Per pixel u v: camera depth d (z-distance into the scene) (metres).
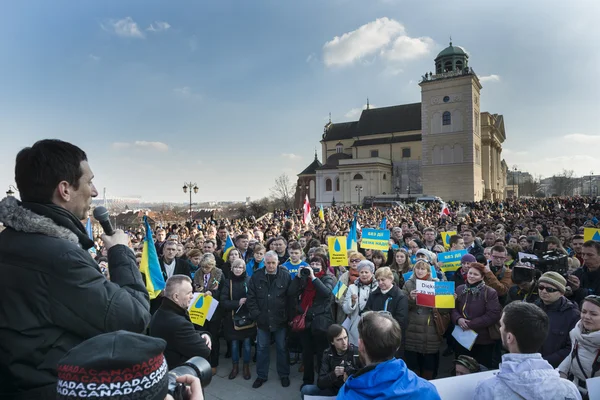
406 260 6.75
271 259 5.50
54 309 1.39
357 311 5.13
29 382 1.37
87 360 0.92
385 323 2.37
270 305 5.46
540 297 3.91
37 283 1.39
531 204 39.69
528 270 4.60
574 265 5.98
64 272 1.40
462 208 36.38
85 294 1.41
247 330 5.82
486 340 4.80
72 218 1.58
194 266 6.86
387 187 66.31
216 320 6.11
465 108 58.25
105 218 1.90
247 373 5.80
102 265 6.62
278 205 81.69
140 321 1.55
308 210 17.94
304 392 4.07
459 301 4.98
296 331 5.43
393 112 73.06
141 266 5.33
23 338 1.38
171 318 3.44
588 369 3.04
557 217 17.42
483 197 65.69
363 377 2.20
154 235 9.12
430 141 60.75
